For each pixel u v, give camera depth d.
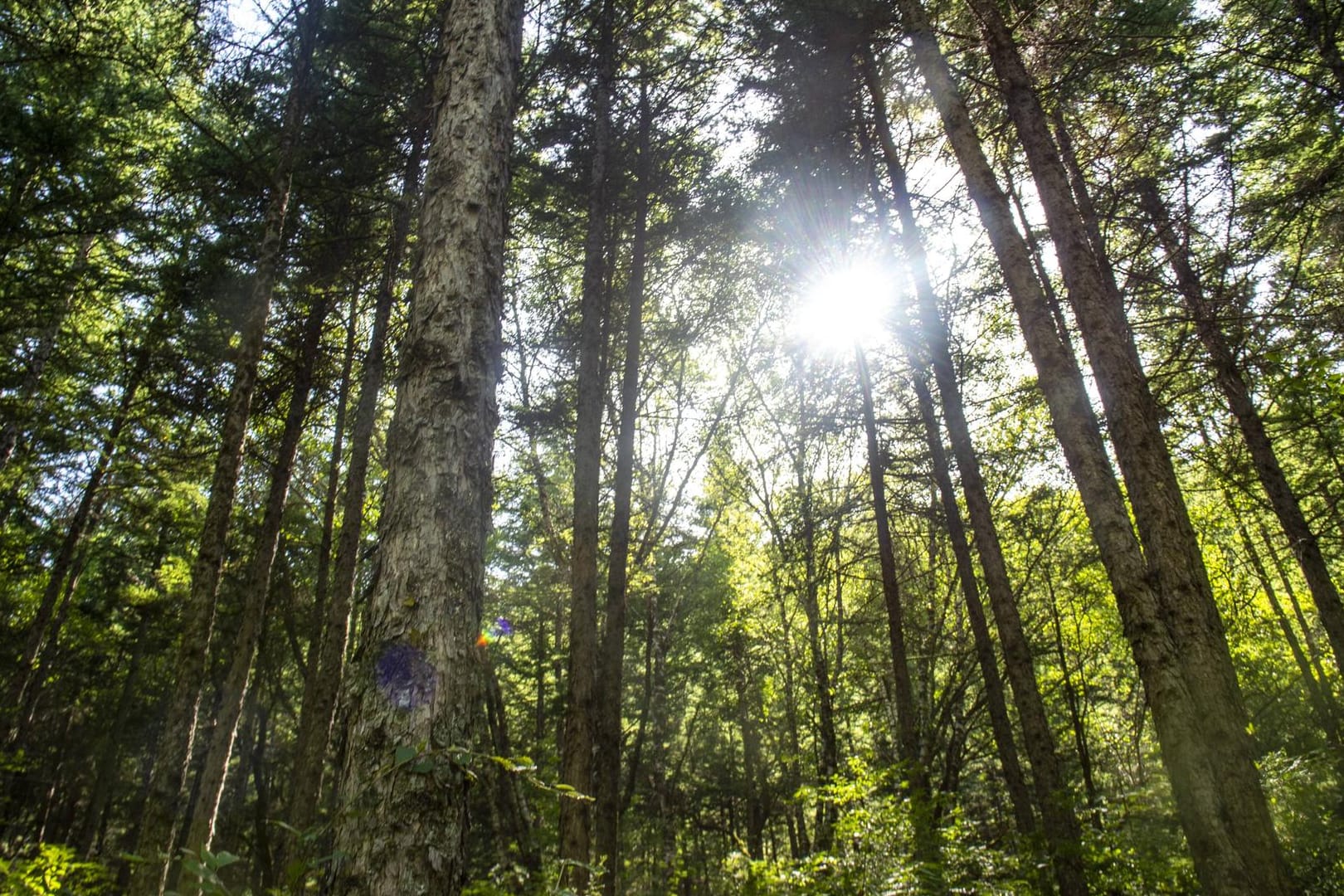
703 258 13.92
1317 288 10.07
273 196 11.06
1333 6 10.23
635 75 12.34
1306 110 10.38
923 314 11.80
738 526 20.98
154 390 14.60
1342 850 7.96
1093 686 19.94
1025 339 7.29
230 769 26.52
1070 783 19.27
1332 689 16.19
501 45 5.68
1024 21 8.52
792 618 19.98
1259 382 10.59
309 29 11.11
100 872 7.90
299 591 22.78
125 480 17.11
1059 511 16.81
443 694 3.87
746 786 25.81
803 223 12.68
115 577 21.42
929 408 13.53
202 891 3.01
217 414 14.46
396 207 12.99
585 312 11.16
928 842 8.24
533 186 12.52
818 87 11.61
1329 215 10.02
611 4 11.67
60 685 24.56
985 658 11.57
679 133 12.73
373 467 20.56
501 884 6.86
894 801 8.78
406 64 11.61
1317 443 11.41
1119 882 8.10
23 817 25.52
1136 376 6.79
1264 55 9.94
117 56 11.30
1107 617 18.55
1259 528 15.70
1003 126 9.32
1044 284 11.34
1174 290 9.31
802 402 15.75
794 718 19.88
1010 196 11.72
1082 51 9.08
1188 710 5.48
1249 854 5.00
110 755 22.72
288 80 11.57
